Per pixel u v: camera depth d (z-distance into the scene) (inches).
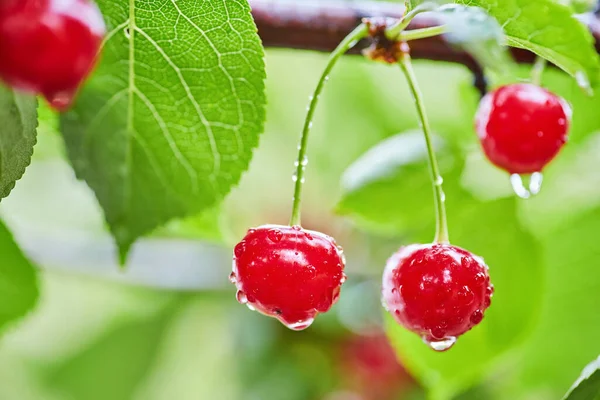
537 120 14.2
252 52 13.4
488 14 12.9
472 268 13.5
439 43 14.9
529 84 14.4
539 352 17.9
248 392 19.7
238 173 14.1
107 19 13.2
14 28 11.2
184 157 14.0
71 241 19.5
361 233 20.8
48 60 11.2
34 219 22.0
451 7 12.6
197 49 13.4
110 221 14.1
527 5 12.8
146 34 13.3
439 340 13.5
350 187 16.4
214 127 13.8
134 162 14.0
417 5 13.0
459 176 16.4
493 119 14.3
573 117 16.7
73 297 24.8
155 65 13.5
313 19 14.5
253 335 20.0
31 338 24.5
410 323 13.5
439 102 19.8
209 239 16.1
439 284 13.3
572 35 12.9
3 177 12.8
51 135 15.9
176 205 14.2
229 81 13.6
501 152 14.3
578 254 17.8
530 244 16.5
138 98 13.7
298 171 13.7
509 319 16.5
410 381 19.9
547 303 17.8
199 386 23.6
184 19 13.2
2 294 15.2
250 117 13.8
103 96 13.6
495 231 16.5
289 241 13.2
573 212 17.9
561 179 18.0
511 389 18.6
